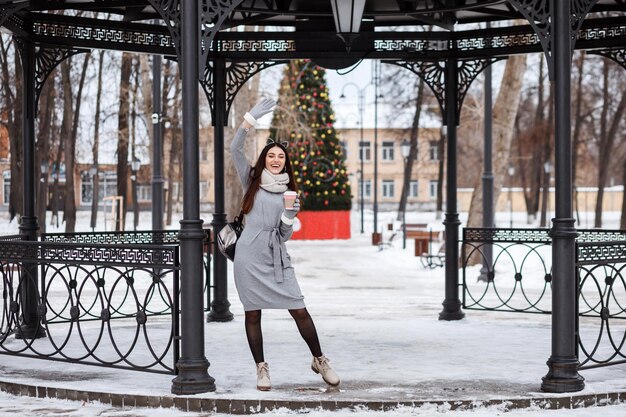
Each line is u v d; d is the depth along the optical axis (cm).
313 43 1236
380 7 1213
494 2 1073
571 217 782
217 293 1267
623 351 987
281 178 808
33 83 1096
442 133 5206
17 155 3073
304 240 4016
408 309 1465
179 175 5012
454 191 1280
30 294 1068
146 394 763
